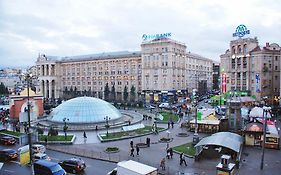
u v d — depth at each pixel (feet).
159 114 295.48
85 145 167.53
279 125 224.94
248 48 360.48
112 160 134.82
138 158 138.41
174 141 176.86
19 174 115.14
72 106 248.32
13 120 255.09
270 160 134.62
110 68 492.95
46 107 354.54
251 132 162.61
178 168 122.21
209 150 148.97
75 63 543.80
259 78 341.41
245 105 304.30
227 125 206.18
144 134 195.72
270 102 347.97
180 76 452.35
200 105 386.32
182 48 456.45
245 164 128.06
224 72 386.73
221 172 102.06
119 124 235.81
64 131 198.80
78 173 116.37
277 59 356.79
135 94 451.12
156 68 430.61
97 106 250.98
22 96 276.00
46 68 574.56
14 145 168.96
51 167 107.55
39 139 176.24
